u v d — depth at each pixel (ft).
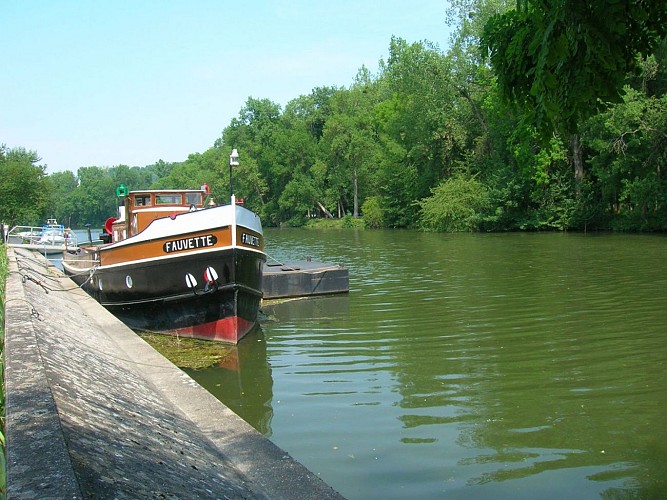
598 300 43.98
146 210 47.42
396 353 31.76
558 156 128.36
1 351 19.38
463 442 19.76
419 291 52.65
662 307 40.42
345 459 18.70
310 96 293.84
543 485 16.72
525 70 13.41
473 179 147.84
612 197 127.95
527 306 42.93
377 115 218.38
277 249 109.50
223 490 12.66
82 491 8.40
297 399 24.88
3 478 10.16
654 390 24.27
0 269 40.70
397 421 21.79
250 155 281.33
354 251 99.14
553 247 89.66
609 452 18.74
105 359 24.04
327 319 42.63
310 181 235.61
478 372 27.63
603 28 11.46
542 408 22.68
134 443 13.06
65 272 69.56
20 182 136.26
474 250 90.53
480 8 139.33
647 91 116.98
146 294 41.93
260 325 42.45
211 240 39.09
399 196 181.57
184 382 22.45
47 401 12.64
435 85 150.41
